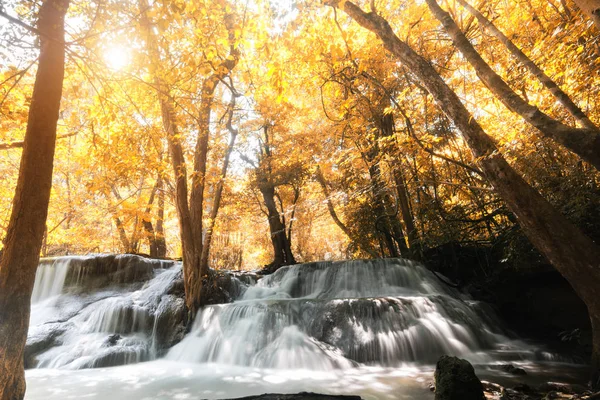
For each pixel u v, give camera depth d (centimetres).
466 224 1194
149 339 969
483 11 747
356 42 1048
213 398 588
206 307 1006
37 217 404
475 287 1127
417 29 979
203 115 882
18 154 1296
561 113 702
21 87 691
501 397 487
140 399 593
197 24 524
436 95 586
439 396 407
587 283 461
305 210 2103
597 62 526
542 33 663
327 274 1316
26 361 873
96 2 446
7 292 379
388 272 1247
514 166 840
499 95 487
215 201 1119
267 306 935
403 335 811
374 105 1157
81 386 675
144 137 708
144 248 2819
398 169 1219
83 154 931
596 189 752
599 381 487
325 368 746
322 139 1783
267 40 509
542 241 493
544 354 763
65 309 1132
